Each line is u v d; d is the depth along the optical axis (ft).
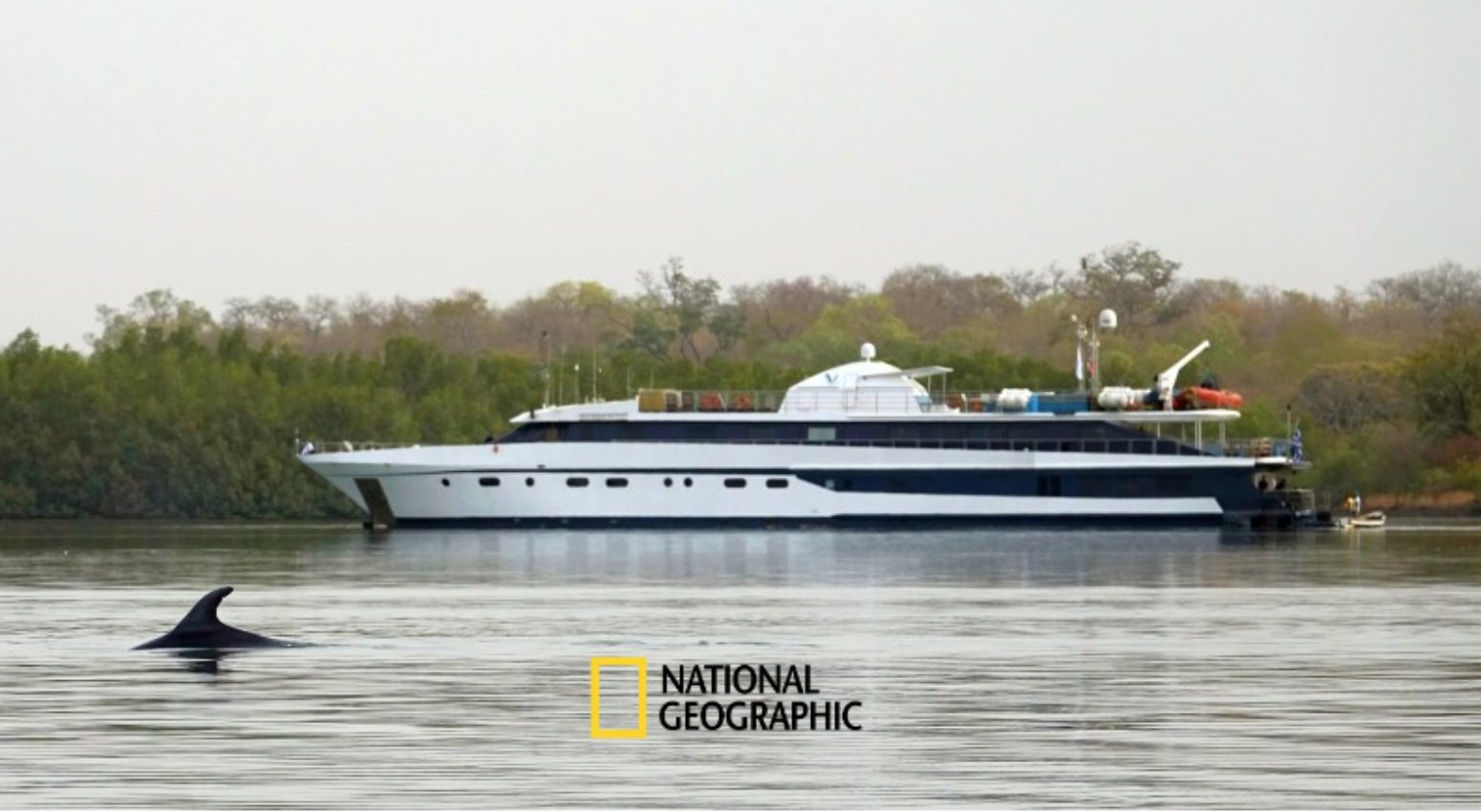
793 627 235.61
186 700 166.50
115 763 138.72
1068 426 454.81
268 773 135.74
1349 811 124.26
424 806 125.80
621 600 277.44
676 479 450.71
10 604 270.46
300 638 220.02
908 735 151.84
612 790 131.13
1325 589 296.10
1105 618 247.09
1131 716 160.56
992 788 131.44
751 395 457.68
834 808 125.59
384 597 282.77
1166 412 455.63
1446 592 290.15
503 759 141.28
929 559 370.32
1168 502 456.04
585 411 453.58
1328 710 164.14
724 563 360.07
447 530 457.68
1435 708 164.96
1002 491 452.76
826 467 449.89
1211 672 190.29
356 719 157.79
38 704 163.84
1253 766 138.41
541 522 452.76
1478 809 124.57
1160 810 124.77
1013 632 229.04
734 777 135.54
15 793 128.88
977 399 463.83
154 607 265.54
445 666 192.75
